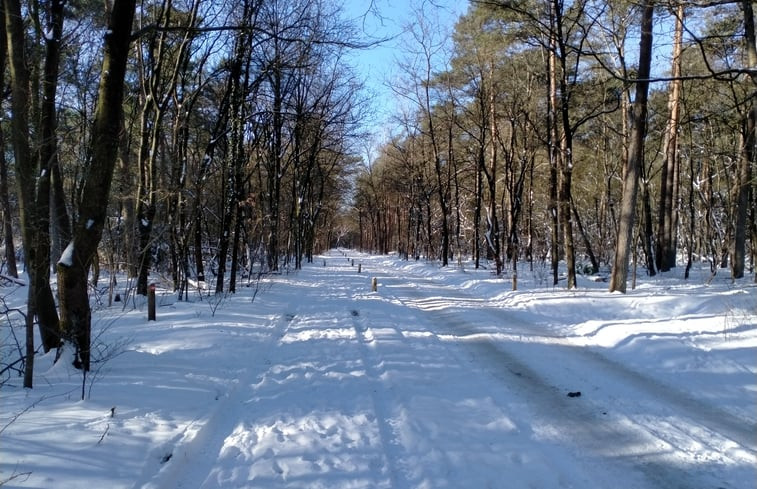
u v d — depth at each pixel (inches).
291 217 1258.6
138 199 573.9
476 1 642.2
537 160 1296.8
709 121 826.2
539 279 835.4
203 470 183.0
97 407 215.3
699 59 806.5
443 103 1262.3
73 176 761.0
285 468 179.9
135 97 721.6
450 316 519.8
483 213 1573.6
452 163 1455.5
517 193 1041.5
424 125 1396.4
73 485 155.6
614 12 636.1
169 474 172.6
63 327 262.5
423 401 246.4
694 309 455.2
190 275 804.0
